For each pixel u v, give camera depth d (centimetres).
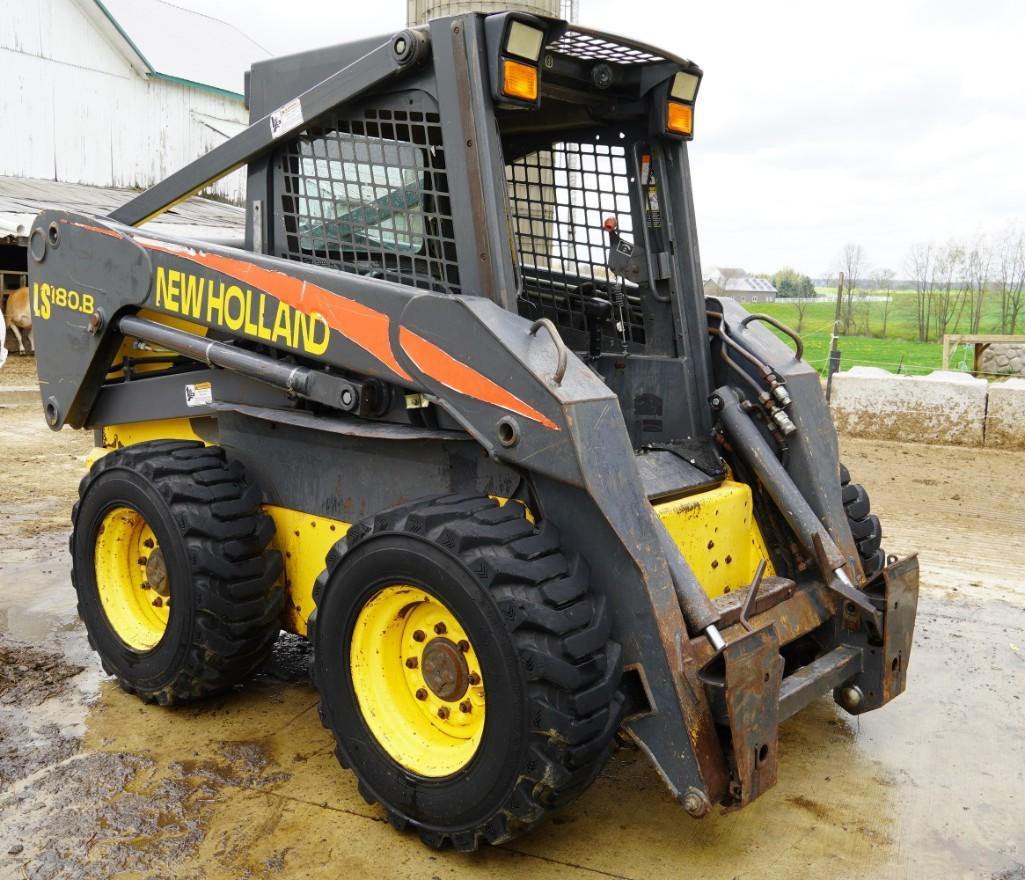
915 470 813
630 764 328
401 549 265
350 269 333
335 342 302
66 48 1741
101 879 258
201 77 2003
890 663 317
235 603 330
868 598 319
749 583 340
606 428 260
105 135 1827
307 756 327
